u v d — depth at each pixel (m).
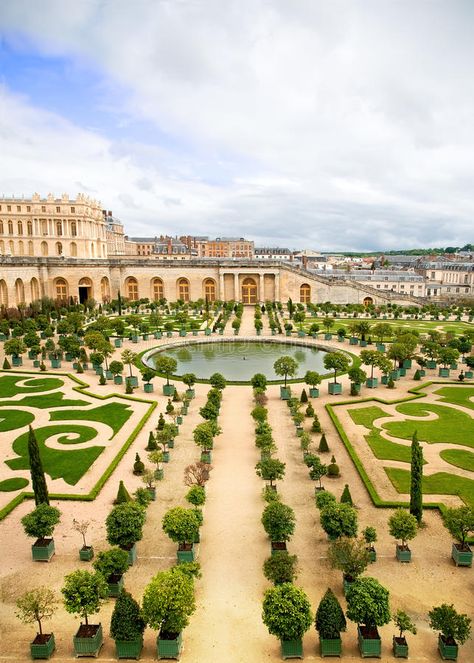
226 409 54.94
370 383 63.78
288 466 40.50
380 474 38.69
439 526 31.77
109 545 29.67
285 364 59.44
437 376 70.75
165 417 52.00
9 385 63.47
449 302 160.12
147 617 20.92
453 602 25.02
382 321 123.38
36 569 27.75
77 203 158.62
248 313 134.38
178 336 98.50
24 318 110.50
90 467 39.75
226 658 21.64
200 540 30.22
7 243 159.12
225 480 37.94
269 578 24.36
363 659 21.73
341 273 180.38
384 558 28.64
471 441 45.22
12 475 38.44
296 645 21.41
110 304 137.25
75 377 67.19
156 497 35.47
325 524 28.69
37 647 21.58
